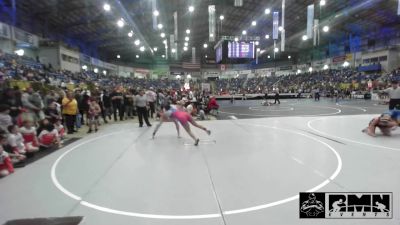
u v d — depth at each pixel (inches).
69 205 143.6
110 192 159.9
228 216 129.0
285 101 1088.8
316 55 1911.9
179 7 1127.6
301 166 202.2
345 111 621.9
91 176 188.2
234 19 1427.2
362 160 215.0
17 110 279.9
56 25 1240.8
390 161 211.2
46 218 130.6
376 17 1186.6
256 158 225.8
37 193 160.1
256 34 1631.4
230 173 189.2
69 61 1272.1
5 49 882.1
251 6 1185.4
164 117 310.3
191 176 184.5
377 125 315.9
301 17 1227.2
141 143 292.8
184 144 284.5
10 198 153.8
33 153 244.1
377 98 1042.7
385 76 1248.2
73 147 279.1
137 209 138.1
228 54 1056.2
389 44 1357.0
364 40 1499.8
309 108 724.0
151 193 157.5
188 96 644.1
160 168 203.5
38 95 353.1
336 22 1263.5
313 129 369.7
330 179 173.8
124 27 1262.3
